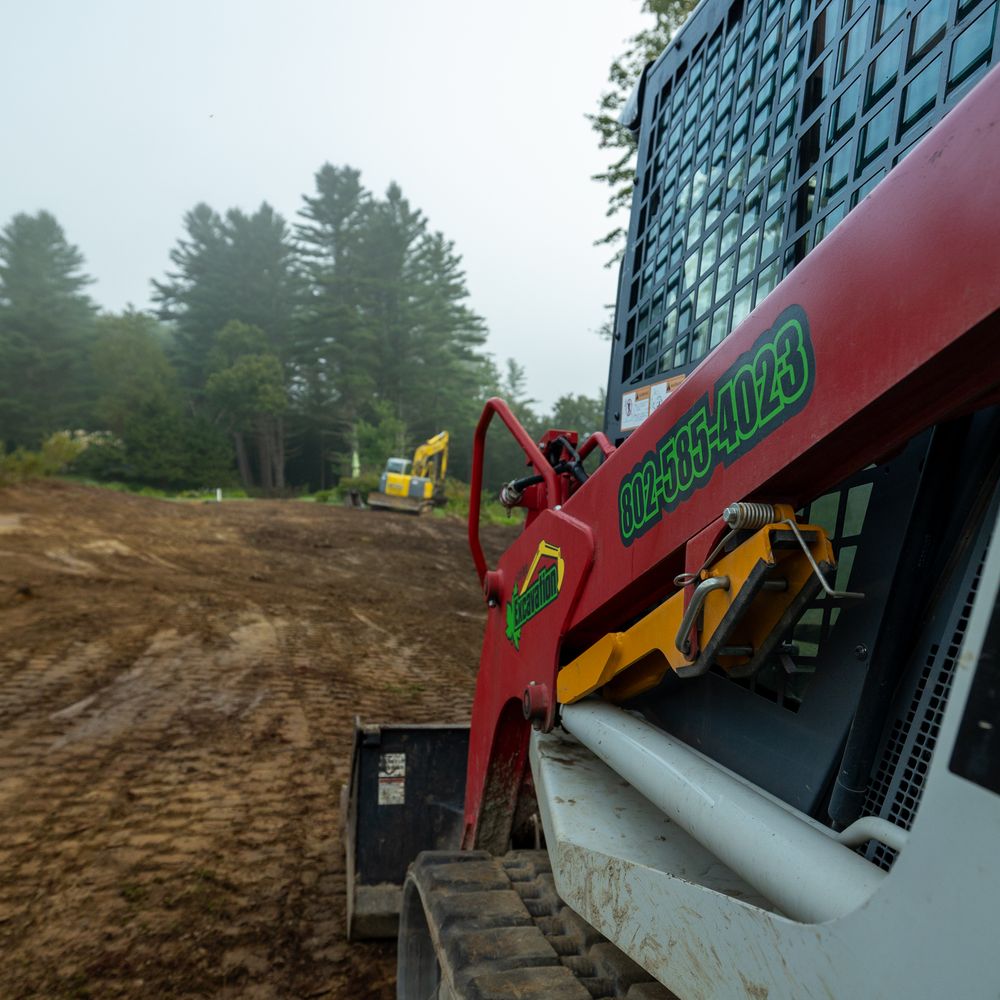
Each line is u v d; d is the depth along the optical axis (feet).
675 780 4.58
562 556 6.64
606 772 6.26
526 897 6.39
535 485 8.18
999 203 2.75
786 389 3.89
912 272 3.13
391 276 295.28
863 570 4.66
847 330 3.48
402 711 25.57
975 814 2.23
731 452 4.35
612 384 10.02
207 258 312.71
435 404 280.10
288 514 91.56
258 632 34.63
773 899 3.44
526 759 8.45
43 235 309.42
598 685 6.01
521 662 7.50
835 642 4.75
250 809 16.94
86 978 11.07
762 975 3.18
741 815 3.88
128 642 30.25
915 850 2.43
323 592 48.16
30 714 21.81
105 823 15.78
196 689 25.49
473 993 4.82
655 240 9.14
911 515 4.21
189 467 213.87
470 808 8.97
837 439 3.65
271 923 12.69
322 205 307.37
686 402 4.81
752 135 6.92
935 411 3.40
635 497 5.45
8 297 284.00
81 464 206.49
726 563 4.38
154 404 226.17
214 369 276.82
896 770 4.07
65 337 276.82
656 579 5.39
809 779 4.69
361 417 266.77
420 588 56.08
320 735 22.18
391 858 12.28
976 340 2.92
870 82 5.30
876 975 2.53
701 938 3.70
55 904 12.85
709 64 8.04
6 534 51.62
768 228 6.48
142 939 12.05
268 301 318.24
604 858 4.78
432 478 126.52
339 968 11.62
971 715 2.31
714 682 5.78
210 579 47.11
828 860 3.24
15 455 89.04
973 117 2.88
